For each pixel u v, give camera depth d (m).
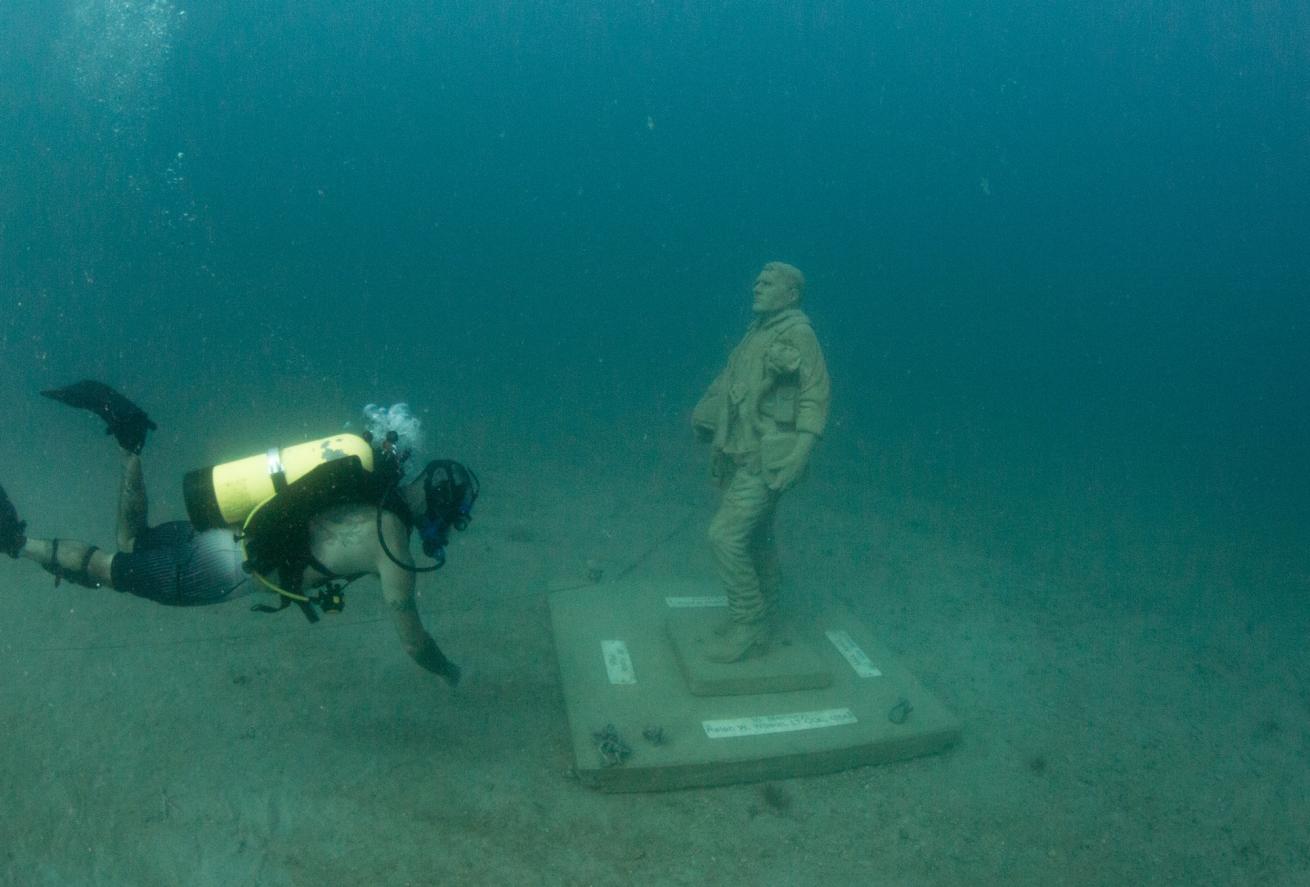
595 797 5.03
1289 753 6.35
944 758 5.83
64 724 5.18
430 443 12.71
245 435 12.56
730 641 6.09
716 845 4.76
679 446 13.80
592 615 6.90
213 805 4.63
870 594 8.54
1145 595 9.30
